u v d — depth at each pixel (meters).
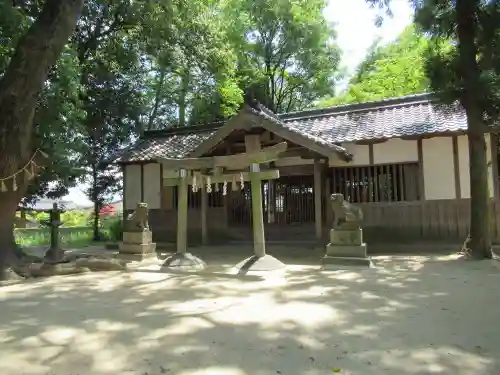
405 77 22.17
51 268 8.53
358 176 11.92
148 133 17.02
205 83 20.06
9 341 4.05
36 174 9.55
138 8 14.34
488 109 8.65
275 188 13.20
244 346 3.80
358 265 8.27
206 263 9.73
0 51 9.51
